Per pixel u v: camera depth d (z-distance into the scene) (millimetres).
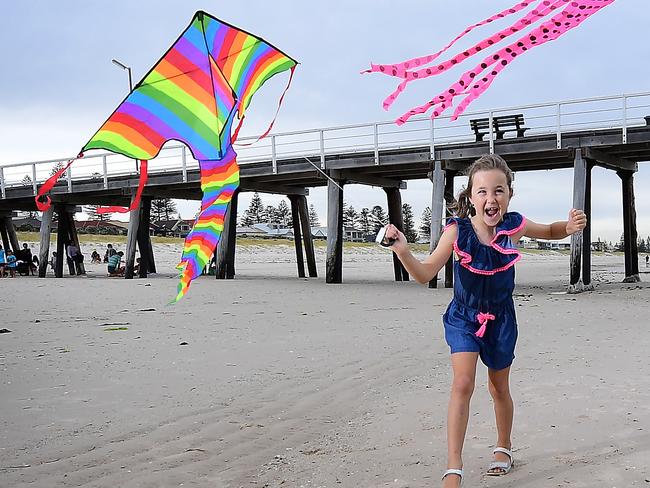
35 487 3482
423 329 9258
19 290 17484
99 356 7277
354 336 8641
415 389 5598
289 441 4250
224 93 2990
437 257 3154
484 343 3156
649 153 17875
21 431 4496
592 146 16047
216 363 6852
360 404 5176
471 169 3256
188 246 3084
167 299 14586
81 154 3176
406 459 3729
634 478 3182
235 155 3094
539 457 3586
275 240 63125
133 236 24672
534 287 18766
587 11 2682
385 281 21875
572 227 3252
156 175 23688
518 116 16781
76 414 4922
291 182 23672
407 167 19672
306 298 14578
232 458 3934
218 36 2930
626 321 9797
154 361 6973
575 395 4938
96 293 16422
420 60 2826
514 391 5191
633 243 20422
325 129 19391
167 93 3004
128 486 3496
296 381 6012
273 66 3080
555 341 7879
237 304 13289
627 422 4152
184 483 3533
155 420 4762
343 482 3428
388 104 2867
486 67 2797
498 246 3146
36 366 6719
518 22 2746
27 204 30625
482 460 3602
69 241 29203
